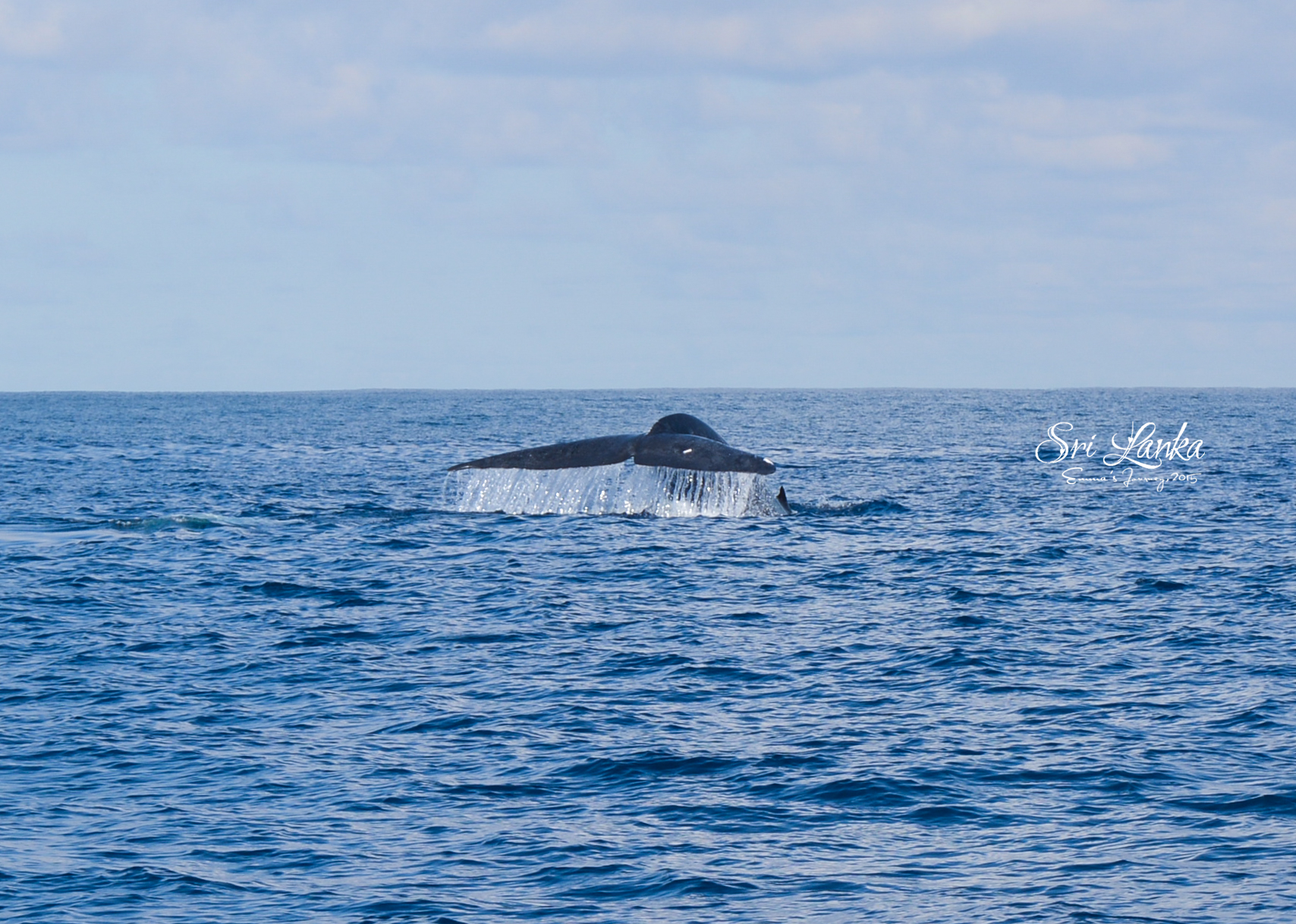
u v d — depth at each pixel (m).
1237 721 74.38
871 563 132.38
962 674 86.38
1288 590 116.31
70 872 54.03
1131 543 148.00
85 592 115.00
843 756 68.88
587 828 59.16
